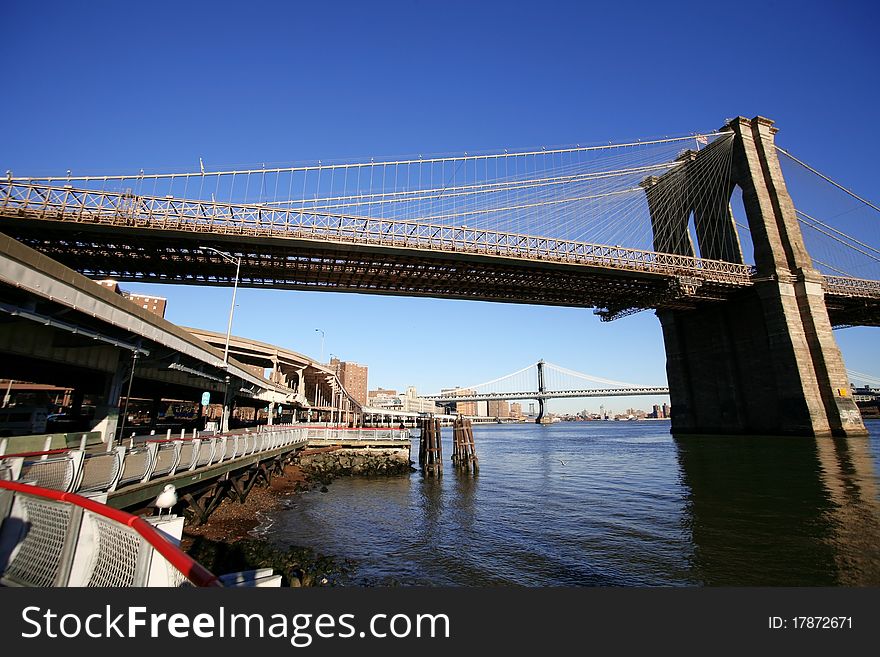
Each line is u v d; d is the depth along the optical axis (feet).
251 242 136.67
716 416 203.72
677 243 228.43
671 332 228.22
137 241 134.82
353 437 123.24
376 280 176.65
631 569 38.45
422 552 44.52
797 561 39.19
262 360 217.77
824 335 172.86
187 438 70.95
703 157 219.41
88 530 13.00
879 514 54.54
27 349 48.39
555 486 87.04
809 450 126.82
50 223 121.08
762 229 189.78
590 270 173.37
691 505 63.46
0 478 21.26
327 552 44.32
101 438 51.83
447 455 195.62
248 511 59.82
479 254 157.07
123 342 57.82
